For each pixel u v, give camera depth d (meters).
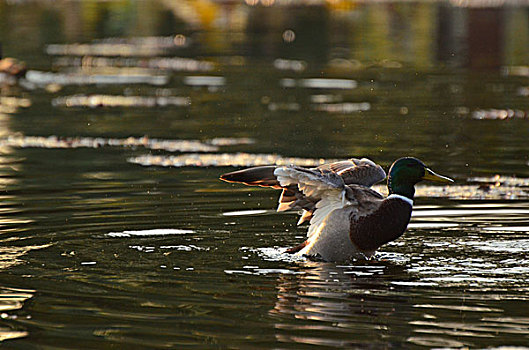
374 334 7.98
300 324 8.25
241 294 9.15
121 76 31.31
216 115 23.06
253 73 31.77
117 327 8.16
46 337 7.93
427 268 10.22
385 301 8.92
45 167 16.30
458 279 9.73
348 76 30.83
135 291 9.22
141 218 12.44
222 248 11.02
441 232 11.88
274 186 11.20
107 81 30.03
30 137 19.77
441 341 7.81
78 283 9.49
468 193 14.23
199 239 11.41
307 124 21.59
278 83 29.25
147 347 7.69
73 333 8.02
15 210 12.80
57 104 24.97
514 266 10.25
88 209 12.91
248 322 8.30
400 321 8.32
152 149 18.39
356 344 7.75
